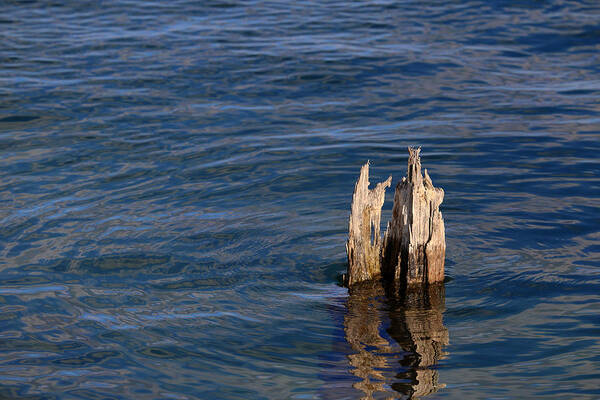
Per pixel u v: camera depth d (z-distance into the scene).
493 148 12.45
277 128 13.58
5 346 6.77
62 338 6.91
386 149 12.49
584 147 12.40
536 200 10.20
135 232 9.23
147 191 10.60
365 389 6.05
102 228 9.35
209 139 12.93
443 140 12.90
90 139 12.85
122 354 6.64
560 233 9.12
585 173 11.22
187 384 6.17
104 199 10.30
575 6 22.25
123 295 7.73
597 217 9.55
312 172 11.41
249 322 7.19
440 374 6.26
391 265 8.26
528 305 7.44
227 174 11.34
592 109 14.42
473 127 13.57
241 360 6.54
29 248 8.81
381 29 20.72
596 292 7.62
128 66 17.34
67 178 11.09
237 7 23.52
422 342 6.82
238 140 12.91
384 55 18.28
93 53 18.39
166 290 7.84
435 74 16.89
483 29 20.41
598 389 5.95
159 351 6.68
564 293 7.64
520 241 8.92
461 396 5.91
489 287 7.86
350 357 6.57
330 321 7.23
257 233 9.22
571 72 16.94
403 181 8.05
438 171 11.46
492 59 17.95
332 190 10.70
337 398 5.91
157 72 16.91
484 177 11.15
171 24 21.33
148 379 6.25
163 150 12.37
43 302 7.59
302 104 15.01
